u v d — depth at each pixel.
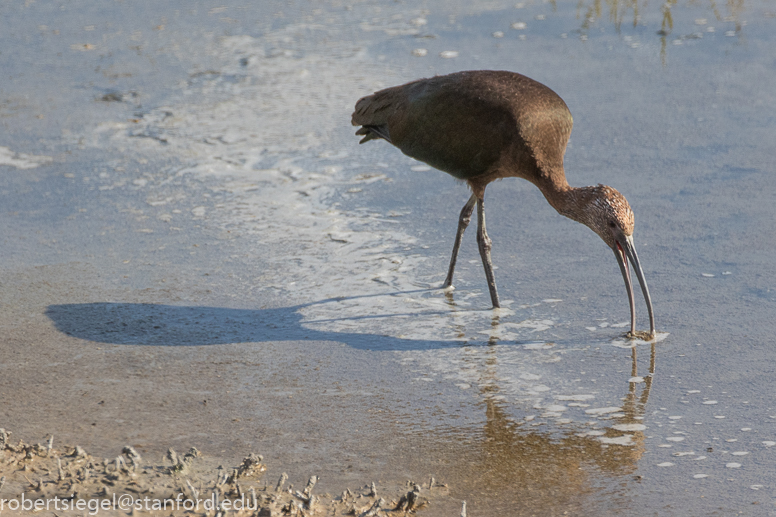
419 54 27.44
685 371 11.72
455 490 9.23
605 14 31.28
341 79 25.58
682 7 31.72
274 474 9.55
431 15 32.12
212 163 20.19
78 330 13.20
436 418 10.80
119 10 34.09
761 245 15.16
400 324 13.41
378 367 12.14
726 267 14.53
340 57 27.56
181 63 27.42
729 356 12.00
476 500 9.04
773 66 24.88
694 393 11.17
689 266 14.66
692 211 16.67
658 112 22.06
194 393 11.46
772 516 8.67
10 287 14.61
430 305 14.01
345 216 17.41
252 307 14.03
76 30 31.41
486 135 13.47
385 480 9.45
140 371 12.05
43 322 13.45
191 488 8.86
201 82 25.73
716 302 13.48
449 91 13.81
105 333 13.14
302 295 14.41
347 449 10.12
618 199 12.73
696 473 9.50
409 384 11.67
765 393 11.06
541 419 10.73
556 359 12.22
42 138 21.80
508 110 13.30
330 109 23.44
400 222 17.11
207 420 10.77
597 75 25.06
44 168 19.98
